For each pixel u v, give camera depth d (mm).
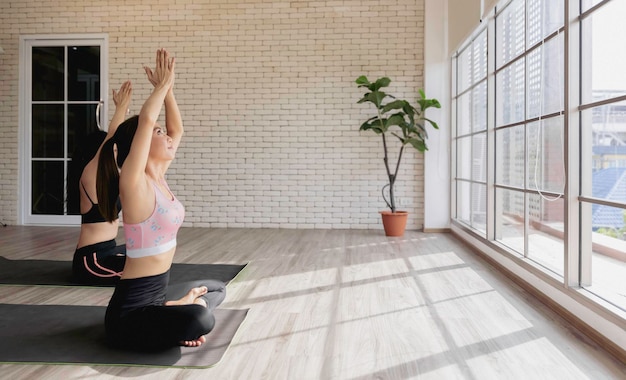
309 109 7172
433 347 2520
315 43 7141
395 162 7090
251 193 7270
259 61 7215
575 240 2977
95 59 7391
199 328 2334
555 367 2270
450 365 2291
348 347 2514
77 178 3750
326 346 2525
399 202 7082
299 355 2402
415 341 2607
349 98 7125
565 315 2986
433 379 2137
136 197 2264
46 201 7441
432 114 6832
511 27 5641
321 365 2281
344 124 7137
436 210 6824
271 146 7230
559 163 5598
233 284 3824
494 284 3850
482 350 2479
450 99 6793
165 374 2160
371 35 7082
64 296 3434
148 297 2396
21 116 7426
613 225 5043
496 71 4777
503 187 4570
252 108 7234
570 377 2162
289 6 7160
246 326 2834
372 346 2529
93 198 3711
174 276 4062
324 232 6812
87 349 2424
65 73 7402
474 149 5977
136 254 2354
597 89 4621
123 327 2348
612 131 4898
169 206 2396
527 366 2281
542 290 3395
